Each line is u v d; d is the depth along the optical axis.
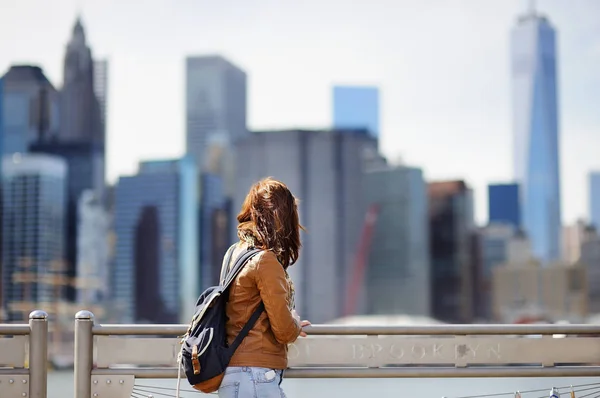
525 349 5.72
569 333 5.65
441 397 6.11
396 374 5.59
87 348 5.58
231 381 4.74
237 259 4.90
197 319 4.86
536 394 6.16
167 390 5.64
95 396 5.58
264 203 4.96
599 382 5.74
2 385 5.58
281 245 4.94
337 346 5.68
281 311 4.72
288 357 5.67
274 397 4.76
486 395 6.10
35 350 5.59
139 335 5.77
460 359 5.69
